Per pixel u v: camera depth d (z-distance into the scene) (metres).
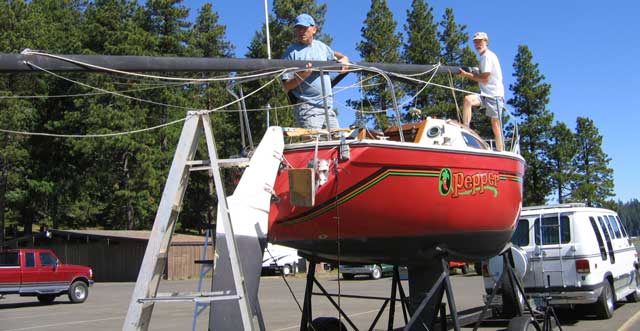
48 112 41.50
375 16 36.56
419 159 5.47
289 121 27.00
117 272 32.88
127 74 4.32
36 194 42.97
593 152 49.12
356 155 5.14
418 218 5.58
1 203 39.50
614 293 10.96
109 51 37.59
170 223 4.23
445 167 5.68
